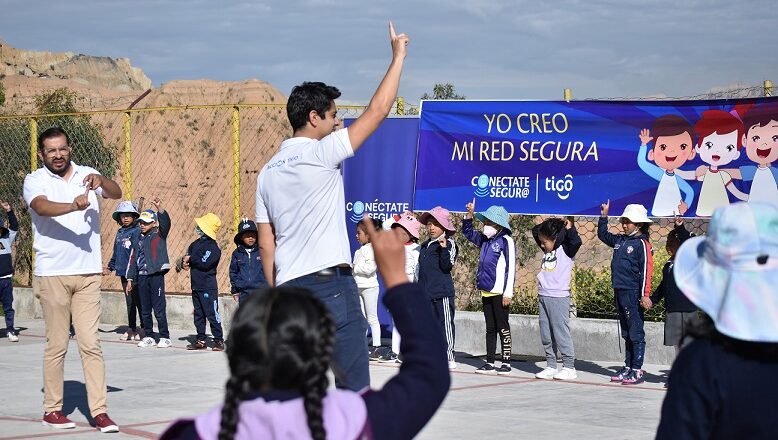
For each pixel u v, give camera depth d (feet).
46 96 76.95
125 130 50.37
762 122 35.40
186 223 112.68
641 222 33.06
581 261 44.78
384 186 42.01
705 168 36.35
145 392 30.96
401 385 7.70
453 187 40.29
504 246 35.65
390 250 8.07
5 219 56.08
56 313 25.39
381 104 16.12
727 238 9.20
